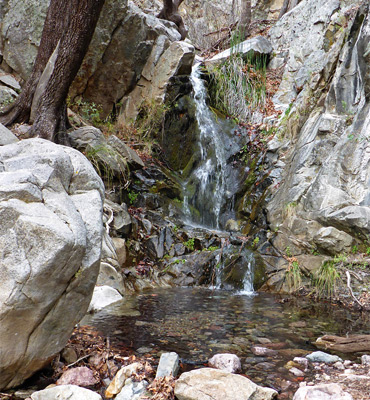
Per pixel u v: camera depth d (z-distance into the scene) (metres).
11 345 2.49
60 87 7.09
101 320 4.41
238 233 7.59
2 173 2.65
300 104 8.68
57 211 2.64
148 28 9.85
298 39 10.45
